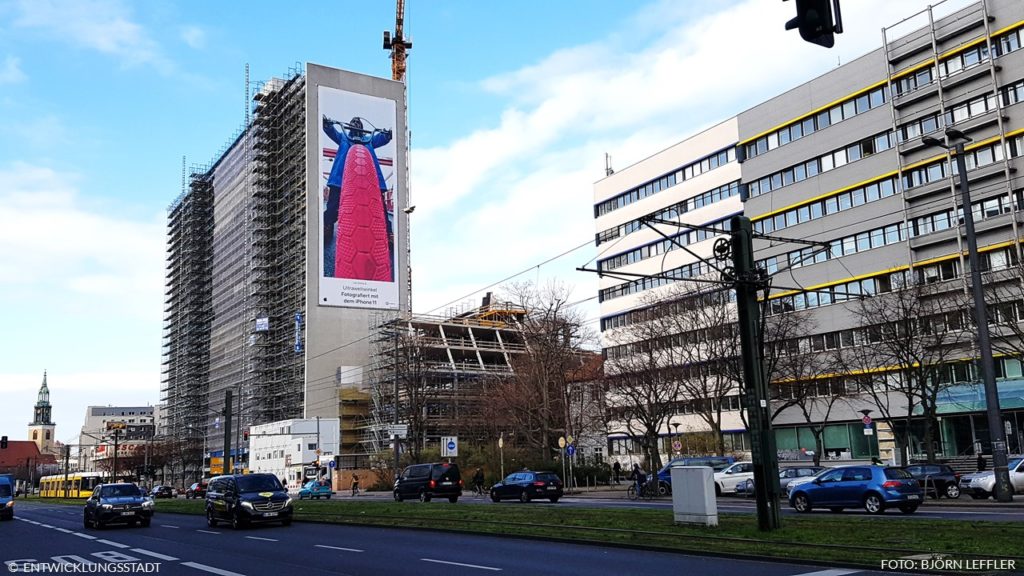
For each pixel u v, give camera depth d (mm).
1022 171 48812
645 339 53969
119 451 144125
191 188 137625
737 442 65938
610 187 81125
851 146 59031
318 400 93875
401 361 77812
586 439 76250
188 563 17094
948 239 51875
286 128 108750
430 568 14781
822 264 59906
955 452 51875
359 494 64500
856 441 57375
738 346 47281
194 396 130375
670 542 16797
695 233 71125
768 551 14797
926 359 43469
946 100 53188
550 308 58500
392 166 104188
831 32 8625
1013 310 40094
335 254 97625
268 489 28266
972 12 52281
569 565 14641
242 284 116750
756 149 66375
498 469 58469
